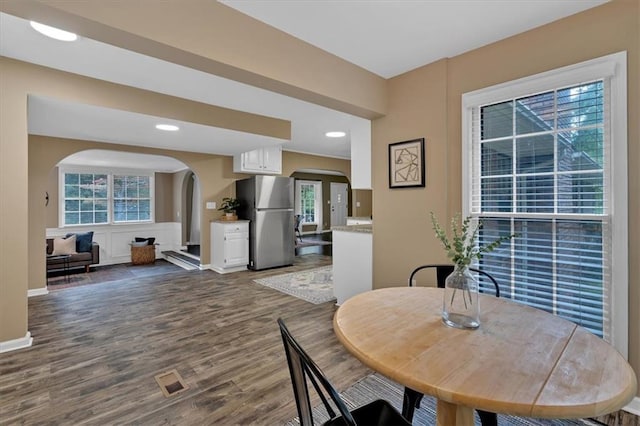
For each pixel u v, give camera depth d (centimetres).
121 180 689
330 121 417
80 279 491
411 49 228
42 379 206
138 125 342
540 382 88
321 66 225
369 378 208
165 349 249
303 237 949
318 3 174
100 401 183
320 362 229
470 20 192
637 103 168
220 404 181
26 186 248
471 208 234
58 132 379
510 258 217
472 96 229
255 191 543
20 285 249
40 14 131
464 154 234
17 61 239
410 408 149
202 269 555
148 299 382
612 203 175
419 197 260
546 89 197
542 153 203
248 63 186
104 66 250
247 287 436
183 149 505
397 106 272
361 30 202
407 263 268
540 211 204
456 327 125
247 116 378
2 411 174
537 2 175
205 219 555
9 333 246
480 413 137
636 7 167
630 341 171
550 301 201
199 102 339
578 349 107
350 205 1130
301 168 680
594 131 183
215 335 275
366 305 150
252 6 177
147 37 150
